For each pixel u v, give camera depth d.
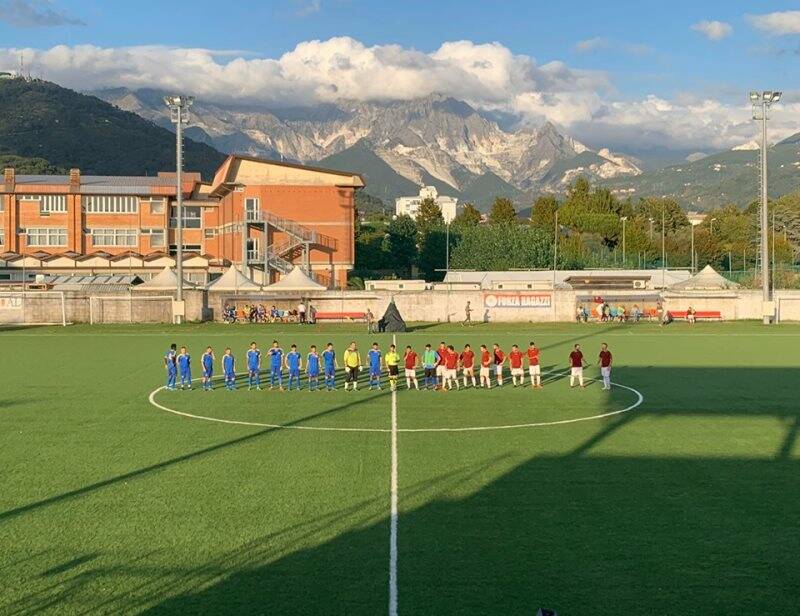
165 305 80.88
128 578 17.83
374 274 153.12
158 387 42.78
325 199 114.62
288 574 17.97
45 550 19.44
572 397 40.00
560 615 16.05
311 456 28.14
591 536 20.20
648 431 32.06
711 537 20.14
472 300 81.81
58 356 55.06
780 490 23.94
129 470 26.31
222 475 25.70
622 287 98.94
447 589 17.20
